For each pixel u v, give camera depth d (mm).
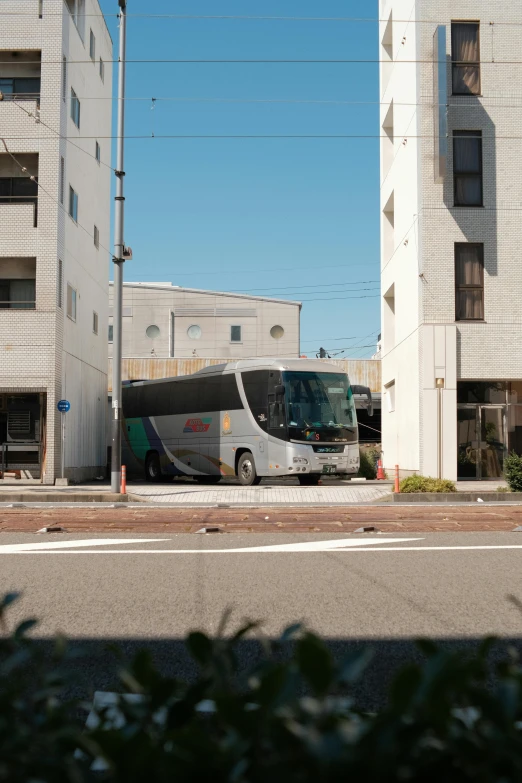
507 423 26375
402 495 19688
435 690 1479
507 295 26047
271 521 14695
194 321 61312
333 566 9461
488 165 26312
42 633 6250
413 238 27188
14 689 1957
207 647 1986
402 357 28953
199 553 10539
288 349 61312
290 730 1478
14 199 27984
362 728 1489
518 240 26188
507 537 12312
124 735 1622
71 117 29312
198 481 33375
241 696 1786
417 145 26422
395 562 9766
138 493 21312
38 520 14836
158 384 32500
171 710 1911
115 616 6844
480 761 1502
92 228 33250
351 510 16953
